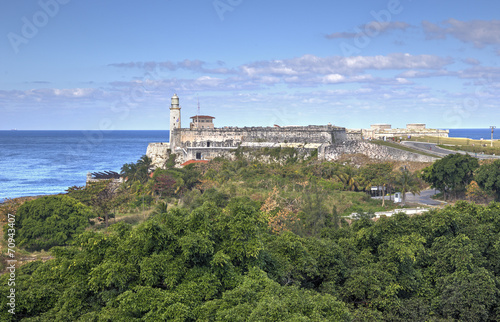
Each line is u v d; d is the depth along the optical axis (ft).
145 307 102.22
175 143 610.24
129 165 501.97
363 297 135.85
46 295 111.86
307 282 143.13
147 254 115.96
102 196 358.43
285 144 536.83
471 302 131.44
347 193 343.05
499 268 155.22
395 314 130.82
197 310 102.99
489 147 519.60
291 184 348.59
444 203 319.06
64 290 114.21
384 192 358.43
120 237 126.41
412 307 132.98
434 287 147.43
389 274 141.18
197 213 124.57
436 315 135.64
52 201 268.41
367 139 585.22
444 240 159.12
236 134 587.27
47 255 237.45
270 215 236.02
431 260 155.43
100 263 116.57
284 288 114.83
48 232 251.60
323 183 353.31
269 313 97.55
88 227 285.84
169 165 583.17
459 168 334.24
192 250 114.73
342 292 137.39
